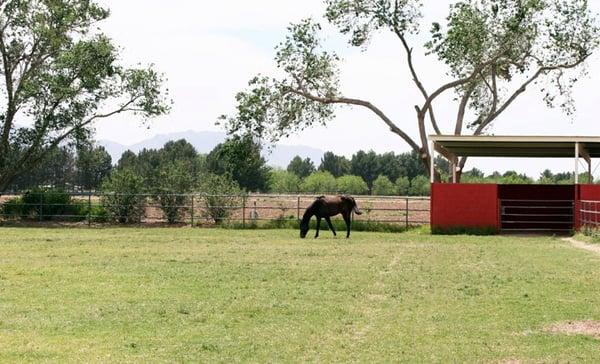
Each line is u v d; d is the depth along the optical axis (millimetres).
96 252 22000
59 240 26719
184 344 9578
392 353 9164
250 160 40375
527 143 31375
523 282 15500
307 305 12508
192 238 28141
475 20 39188
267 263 19016
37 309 12000
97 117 40625
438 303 12805
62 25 40406
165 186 38562
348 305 12539
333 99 40781
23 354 8992
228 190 38094
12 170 40875
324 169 124312
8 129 40500
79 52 38781
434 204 31922
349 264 18891
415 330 10516
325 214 28938
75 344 9555
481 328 10680
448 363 8711
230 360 8773
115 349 9297
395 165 118938
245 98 39531
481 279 15945
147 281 15367
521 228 34469
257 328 10609
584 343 9758
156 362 8664
